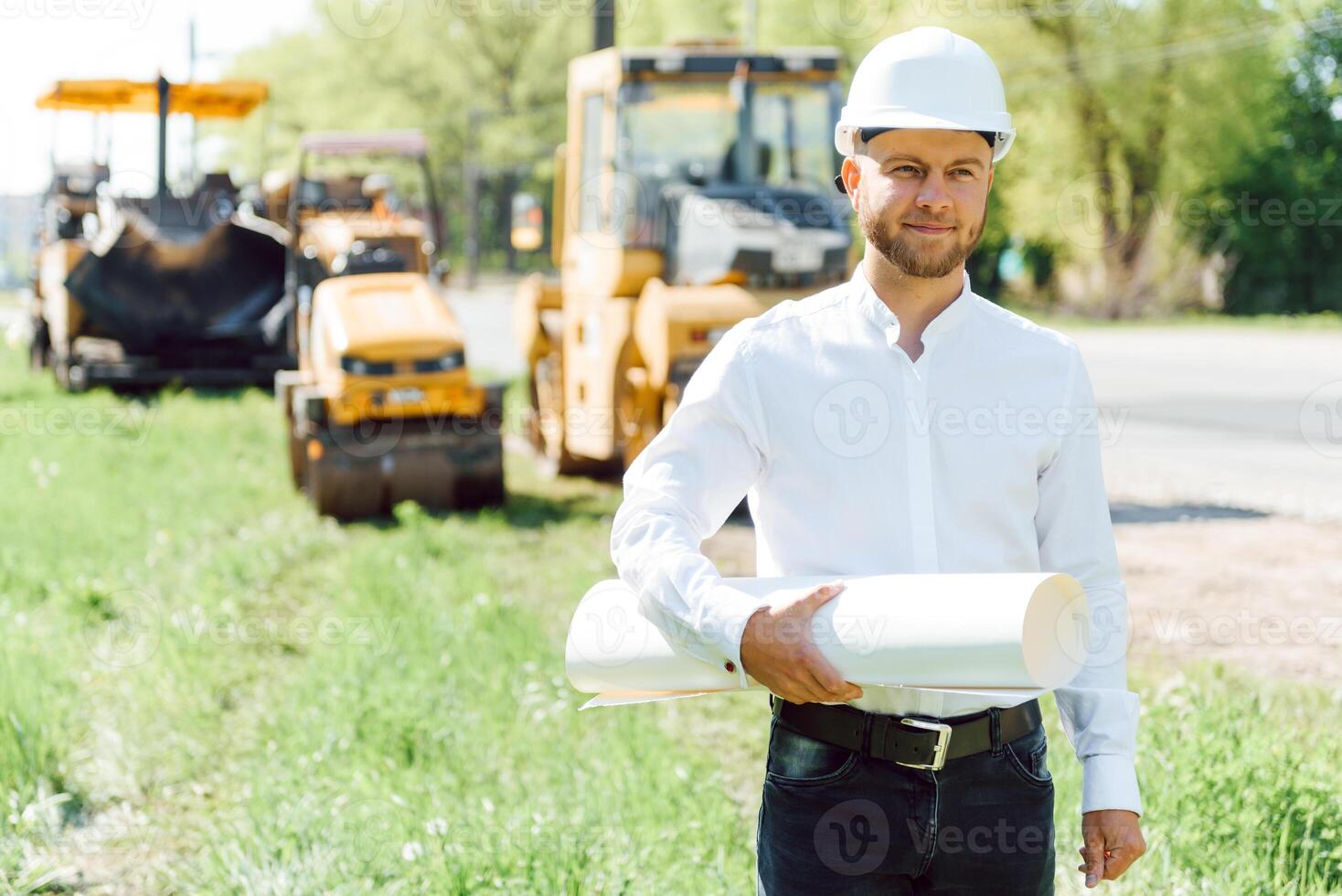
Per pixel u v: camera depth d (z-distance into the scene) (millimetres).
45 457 11242
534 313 11422
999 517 2209
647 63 9586
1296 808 3717
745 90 9648
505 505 9688
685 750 4902
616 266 9594
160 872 4098
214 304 15852
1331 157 33625
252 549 7973
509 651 5945
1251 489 9922
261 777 4547
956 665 1931
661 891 3654
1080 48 32500
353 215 11266
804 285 9273
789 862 2203
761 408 2205
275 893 3688
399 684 5359
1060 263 35031
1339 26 31656
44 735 4867
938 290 2186
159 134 15609
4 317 33000
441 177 53594
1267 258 33406
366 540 8516
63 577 7168
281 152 50250
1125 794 2207
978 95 2098
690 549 2119
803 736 2213
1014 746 2201
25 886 3932
